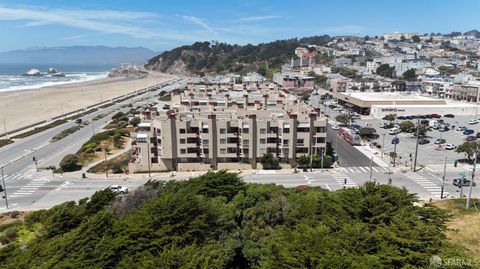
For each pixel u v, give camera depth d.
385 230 33.59
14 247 46.62
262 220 42.78
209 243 36.41
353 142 113.56
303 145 93.12
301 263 29.52
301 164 92.19
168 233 36.34
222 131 91.50
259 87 178.50
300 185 76.06
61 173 90.00
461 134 128.50
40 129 144.12
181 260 30.50
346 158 99.75
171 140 90.31
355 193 41.06
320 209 41.97
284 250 31.05
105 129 142.25
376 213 37.31
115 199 54.47
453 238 47.50
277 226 41.53
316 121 92.56
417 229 33.34
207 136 90.88
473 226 51.66
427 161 96.31
